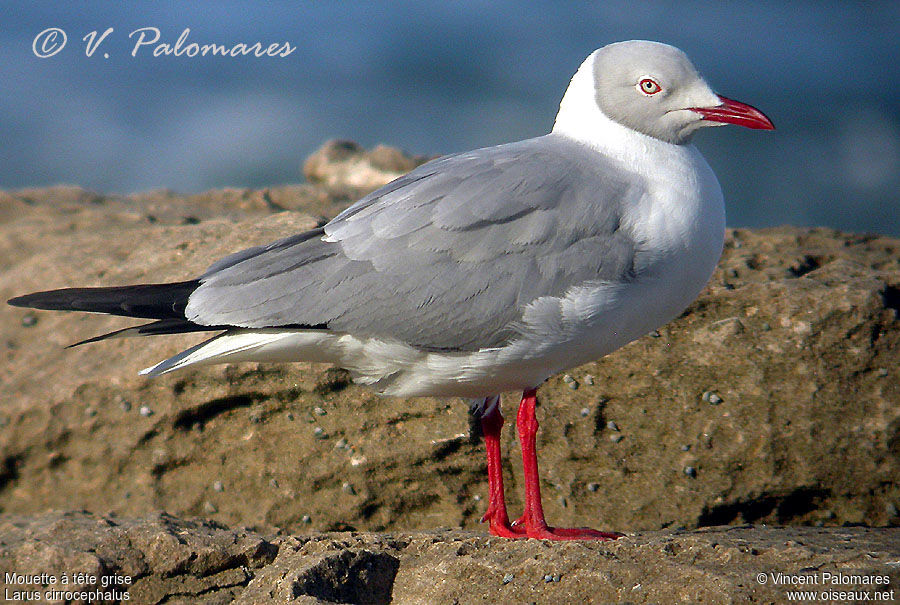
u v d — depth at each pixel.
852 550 8.74
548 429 11.55
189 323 10.00
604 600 8.50
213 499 12.16
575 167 10.02
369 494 11.86
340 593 9.10
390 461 11.76
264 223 13.95
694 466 11.31
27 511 12.60
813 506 11.38
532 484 10.40
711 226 10.01
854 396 11.19
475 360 9.83
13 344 13.28
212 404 12.05
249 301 9.88
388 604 9.21
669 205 9.81
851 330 11.28
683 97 10.26
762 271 12.49
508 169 9.92
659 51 10.41
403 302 9.65
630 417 11.50
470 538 9.79
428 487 11.84
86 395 12.38
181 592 9.63
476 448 11.66
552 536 10.23
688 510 11.28
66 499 12.52
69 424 12.41
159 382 12.15
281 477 12.02
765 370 11.30
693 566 8.60
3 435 12.53
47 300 10.20
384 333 9.74
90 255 14.04
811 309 11.39
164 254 13.70
